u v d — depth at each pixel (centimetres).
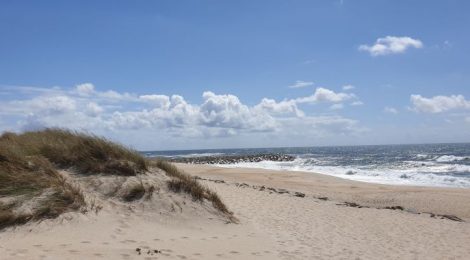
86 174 1141
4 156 1059
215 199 1211
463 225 1369
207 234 982
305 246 940
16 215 867
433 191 2289
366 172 3888
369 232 1160
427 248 1020
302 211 1402
